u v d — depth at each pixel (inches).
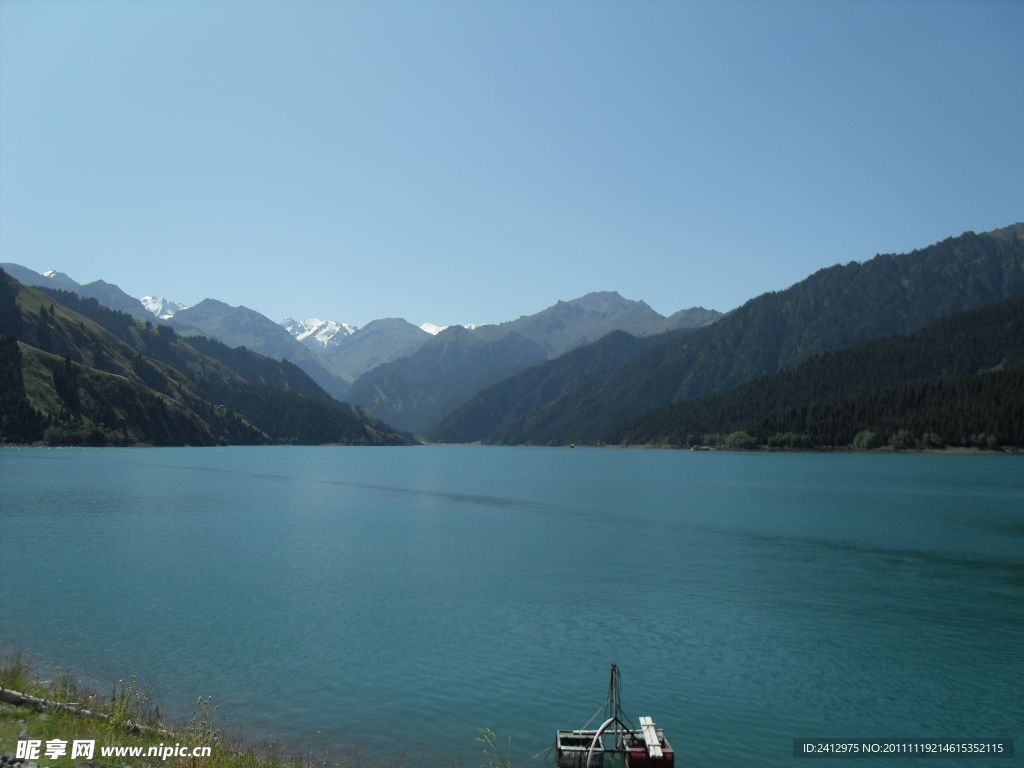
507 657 1305.4
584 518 3533.5
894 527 3149.6
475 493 5113.2
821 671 1250.0
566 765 863.7
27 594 1712.6
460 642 1391.5
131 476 5846.5
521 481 6515.8
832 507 4005.9
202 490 4849.9
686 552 2481.5
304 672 1204.5
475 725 1005.8
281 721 999.6
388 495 4859.7
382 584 1916.8
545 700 1103.6
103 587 1806.1
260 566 2143.2
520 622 1547.7
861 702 1115.3
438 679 1185.4
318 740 938.7
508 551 2491.4
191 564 2148.1
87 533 2736.2
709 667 1269.7
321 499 4480.8
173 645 1334.9
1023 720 1056.2
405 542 2689.5
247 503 4097.0
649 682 1189.7
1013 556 2399.1
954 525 3206.2
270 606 1651.1
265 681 1157.7
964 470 7401.6
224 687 1125.1
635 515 3668.8
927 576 2069.4
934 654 1348.4
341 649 1334.9
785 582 1975.9
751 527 3166.8
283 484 5679.1
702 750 951.0
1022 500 4340.6
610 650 1355.8
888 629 1510.8
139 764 687.7
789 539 2787.9
